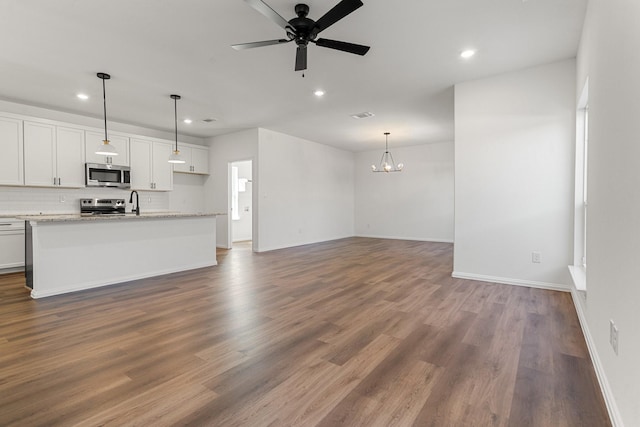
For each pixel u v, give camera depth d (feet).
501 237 12.92
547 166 11.97
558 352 7.23
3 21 8.85
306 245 25.03
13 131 15.24
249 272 15.48
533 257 12.35
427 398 5.59
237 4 8.18
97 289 12.46
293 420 5.04
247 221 29.60
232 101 15.88
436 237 27.45
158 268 14.90
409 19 8.86
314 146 26.61
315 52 10.82
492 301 10.79
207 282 13.56
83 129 17.56
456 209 13.82
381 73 12.52
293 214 24.47
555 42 10.19
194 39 9.94
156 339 7.96
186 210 23.79
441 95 15.11
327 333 8.33
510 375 6.30
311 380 6.16
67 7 8.23
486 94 12.96
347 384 6.03
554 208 11.92
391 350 7.38
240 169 29.17
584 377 6.22
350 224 31.24
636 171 4.31
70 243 12.14
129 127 20.49
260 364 6.76
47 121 16.28
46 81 13.14
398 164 28.60
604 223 6.07
